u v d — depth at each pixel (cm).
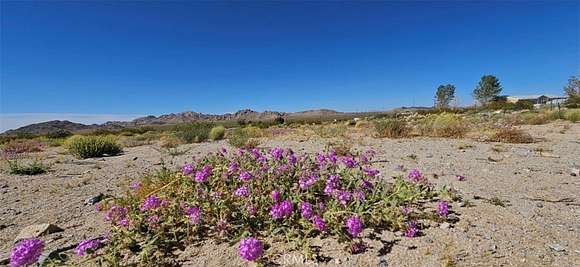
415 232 296
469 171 555
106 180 631
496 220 325
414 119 2197
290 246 287
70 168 829
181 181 412
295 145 1091
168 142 1570
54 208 446
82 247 270
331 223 299
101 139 1244
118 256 276
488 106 4112
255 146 1105
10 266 238
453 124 1344
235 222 324
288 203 296
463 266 247
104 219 386
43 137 3481
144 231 315
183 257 283
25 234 346
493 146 896
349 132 1579
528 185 455
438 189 429
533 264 247
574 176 506
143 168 771
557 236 290
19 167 785
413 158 707
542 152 758
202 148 1229
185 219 314
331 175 371
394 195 350
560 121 1825
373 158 713
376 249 278
